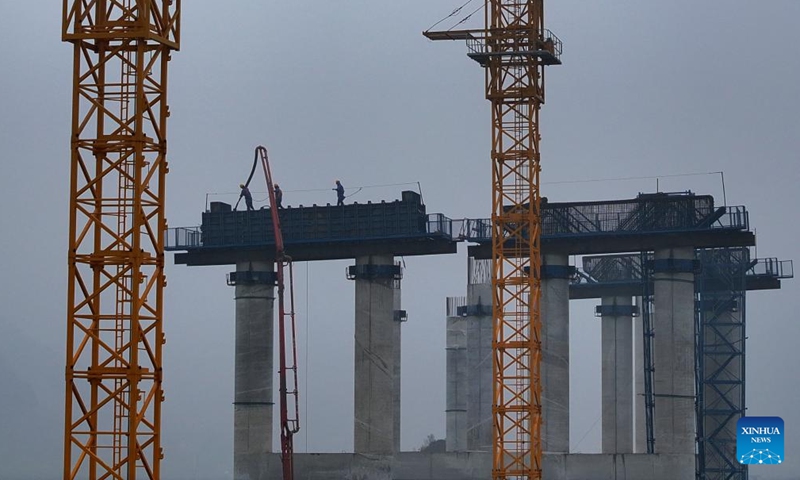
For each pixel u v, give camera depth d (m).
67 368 89.12
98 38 91.25
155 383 89.75
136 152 90.06
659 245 199.62
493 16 179.25
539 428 174.62
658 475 195.25
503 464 174.88
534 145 178.50
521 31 178.38
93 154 91.50
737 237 197.88
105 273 90.56
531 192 177.62
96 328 90.25
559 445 199.25
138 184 89.75
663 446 196.88
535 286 176.50
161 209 91.25
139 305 89.38
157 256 90.75
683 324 198.38
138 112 90.31
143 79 90.88
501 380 175.75
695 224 197.88
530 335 175.50
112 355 89.50
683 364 197.88
